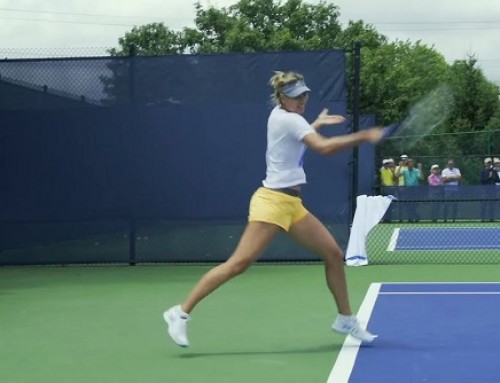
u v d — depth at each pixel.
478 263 13.58
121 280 11.91
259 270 12.56
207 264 13.41
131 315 9.15
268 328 8.33
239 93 13.12
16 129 13.48
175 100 13.24
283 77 7.02
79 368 6.81
